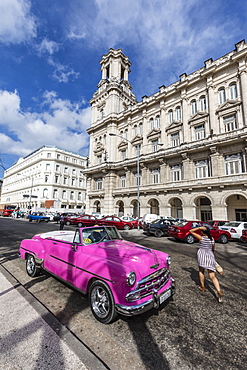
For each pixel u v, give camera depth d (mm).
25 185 57094
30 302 3557
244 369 2123
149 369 2107
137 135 27844
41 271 5375
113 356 2289
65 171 53062
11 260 6551
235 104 18891
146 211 24109
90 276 3271
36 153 54406
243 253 9000
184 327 2934
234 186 17203
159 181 24016
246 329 2920
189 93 23078
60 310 3350
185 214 20219
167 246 10195
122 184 28938
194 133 22047
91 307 3184
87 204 33312
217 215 17891
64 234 5414
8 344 2416
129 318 3148
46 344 2438
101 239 4426
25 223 23344
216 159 18797
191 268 6086
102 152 32375
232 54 19781
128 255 3412
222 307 3604
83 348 2387
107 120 31469
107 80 34938
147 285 3031
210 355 2346
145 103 27078
